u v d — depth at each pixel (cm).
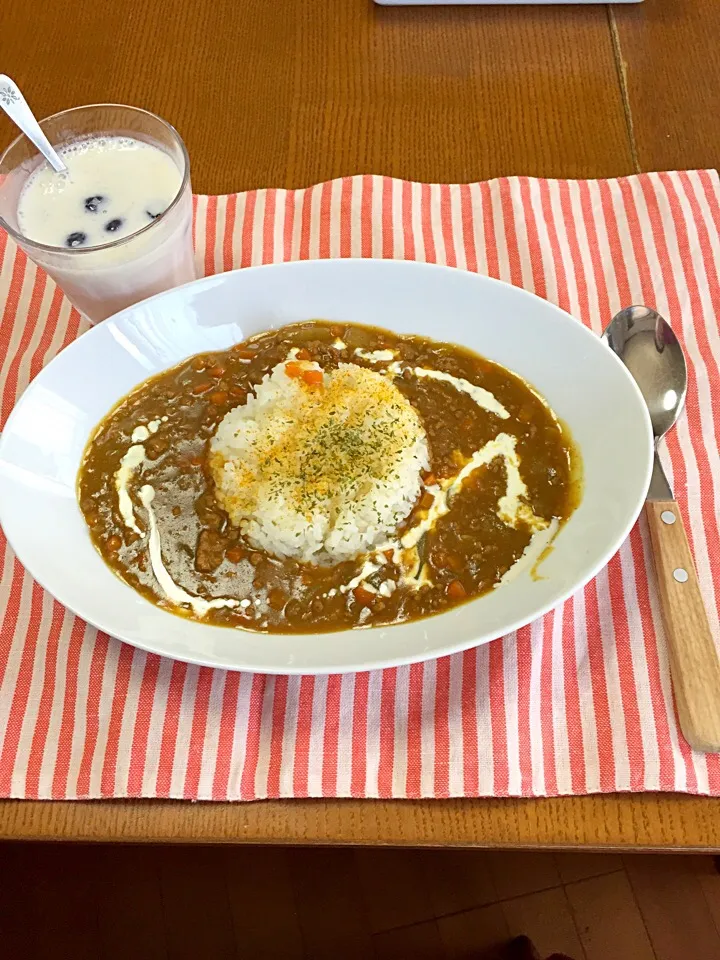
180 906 50
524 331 38
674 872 50
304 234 46
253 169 48
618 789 31
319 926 49
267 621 34
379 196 46
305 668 30
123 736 33
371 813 31
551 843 30
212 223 46
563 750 32
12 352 43
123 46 53
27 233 40
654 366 40
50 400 37
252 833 31
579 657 34
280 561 36
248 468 38
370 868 50
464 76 51
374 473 37
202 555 36
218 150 49
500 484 37
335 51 52
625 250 44
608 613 35
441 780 32
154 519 37
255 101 50
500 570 35
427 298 39
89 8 54
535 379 38
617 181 47
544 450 37
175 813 32
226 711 33
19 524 33
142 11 54
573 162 48
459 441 38
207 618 34
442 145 49
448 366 40
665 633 34
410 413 39
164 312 38
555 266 44
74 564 34
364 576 35
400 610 34
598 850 31
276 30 53
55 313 44
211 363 40
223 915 50
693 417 39
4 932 49
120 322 37
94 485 37
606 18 53
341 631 34
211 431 39
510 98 50
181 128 49
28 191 41
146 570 36
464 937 49
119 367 38
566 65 51
